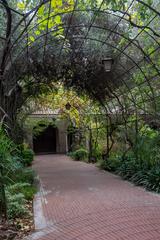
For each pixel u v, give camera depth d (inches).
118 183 319.3
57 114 872.3
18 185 223.3
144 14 223.5
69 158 754.8
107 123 487.5
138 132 364.2
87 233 159.3
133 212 197.0
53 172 449.1
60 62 358.9
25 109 506.6
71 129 823.7
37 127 834.8
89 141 603.8
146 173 301.9
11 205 183.2
